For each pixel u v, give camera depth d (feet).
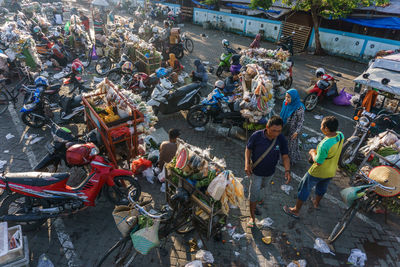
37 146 21.38
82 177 17.66
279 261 13.37
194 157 12.55
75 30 40.24
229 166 20.27
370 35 53.11
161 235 12.86
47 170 16.87
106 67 36.73
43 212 13.74
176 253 13.50
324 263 13.42
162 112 25.45
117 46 37.78
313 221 15.85
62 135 16.47
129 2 92.12
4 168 18.76
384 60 21.97
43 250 13.38
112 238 14.20
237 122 23.31
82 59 41.16
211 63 43.52
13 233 12.17
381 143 17.01
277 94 31.65
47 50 38.91
